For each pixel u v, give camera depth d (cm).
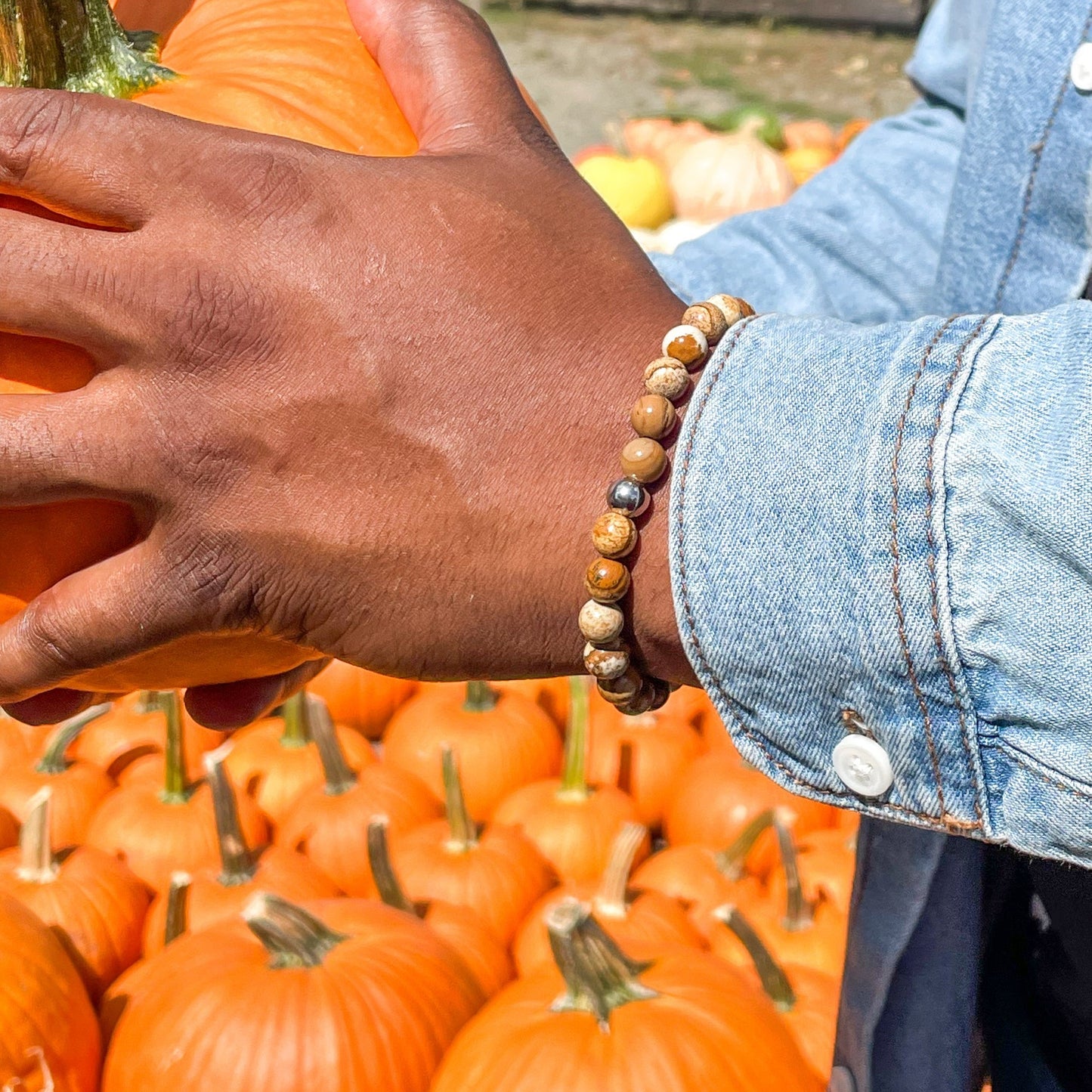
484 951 138
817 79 852
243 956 122
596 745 189
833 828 173
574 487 59
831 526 55
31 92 58
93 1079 118
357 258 57
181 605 59
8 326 57
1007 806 55
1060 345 53
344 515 58
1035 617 52
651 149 478
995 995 95
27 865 142
